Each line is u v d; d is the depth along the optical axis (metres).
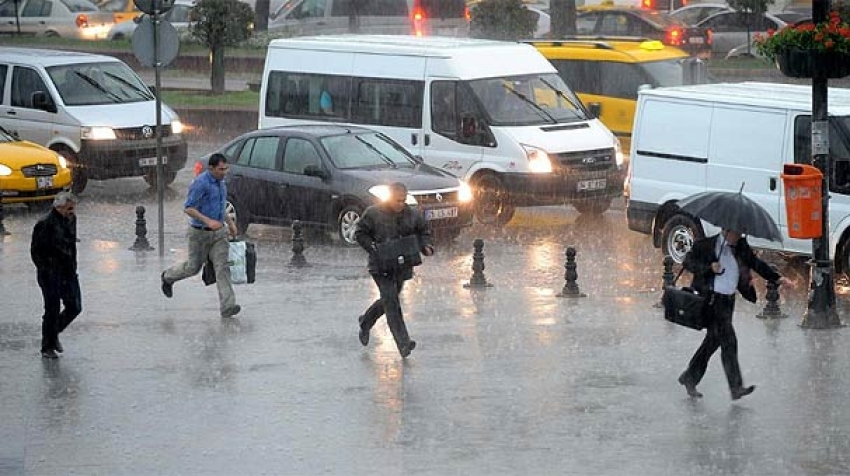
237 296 27.33
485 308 26.02
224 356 22.75
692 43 55.06
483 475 16.83
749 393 19.67
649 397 20.14
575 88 39.25
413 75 36.09
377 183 31.94
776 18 60.28
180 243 33.22
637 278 28.66
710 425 18.78
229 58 60.88
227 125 50.22
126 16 71.94
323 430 18.75
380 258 22.05
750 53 57.56
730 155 29.05
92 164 39.81
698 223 29.27
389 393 20.47
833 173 27.73
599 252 31.58
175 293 27.78
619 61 38.72
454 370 21.69
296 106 38.16
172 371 21.86
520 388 20.64
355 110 37.03
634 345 23.11
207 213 25.47
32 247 22.66
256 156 34.00
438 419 19.16
